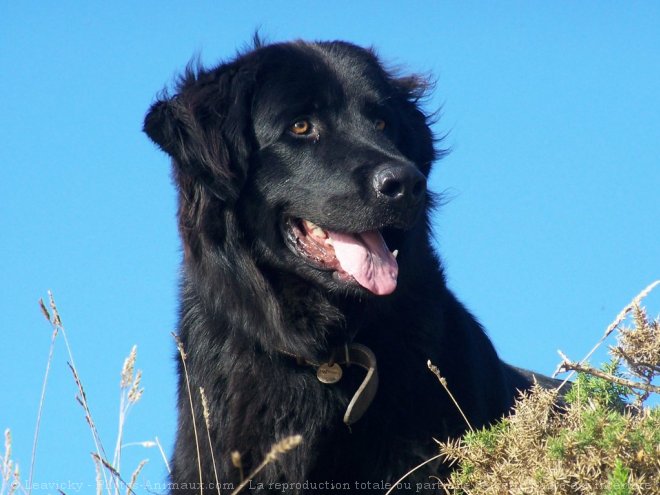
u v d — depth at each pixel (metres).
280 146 10.25
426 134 11.67
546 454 7.23
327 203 9.81
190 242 10.38
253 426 9.66
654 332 8.27
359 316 9.90
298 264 10.07
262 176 10.27
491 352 11.16
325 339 9.88
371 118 10.68
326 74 10.46
